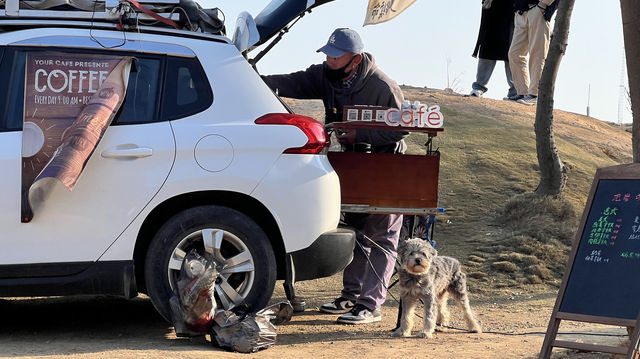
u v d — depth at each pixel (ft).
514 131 52.16
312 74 22.65
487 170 44.29
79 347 16.74
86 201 16.85
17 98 17.13
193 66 17.89
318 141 17.92
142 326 20.03
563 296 15.53
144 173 17.04
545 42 55.57
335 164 19.98
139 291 18.28
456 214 38.42
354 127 19.44
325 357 16.62
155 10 18.89
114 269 16.93
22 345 16.97
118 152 16.93
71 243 16.80
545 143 38.73
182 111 17.56
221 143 17.33
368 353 17.21
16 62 17.29
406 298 20.17
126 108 17.40
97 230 16.89
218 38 18.52
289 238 17.52
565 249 33.50
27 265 16.63
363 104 21.77
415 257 19.36
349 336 19.89
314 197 17.66
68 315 21.67
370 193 19.99
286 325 21.33
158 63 17.78
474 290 29.71
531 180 42.73
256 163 17.39
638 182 15.61
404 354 17.08
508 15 58.54
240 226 17.42
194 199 17.75
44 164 16.69
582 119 64.95
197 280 16.57
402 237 23.61
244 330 16.81
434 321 20.10
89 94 17.13
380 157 19.99
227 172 17.24
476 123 53.16
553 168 38.91
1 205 16.57
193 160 17.20
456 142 48.98
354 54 21.22
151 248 17.19
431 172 20.10
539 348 17.81
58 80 17.11
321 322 21.93
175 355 15.74
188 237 17.28
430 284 20.01
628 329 15.87
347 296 23.45
